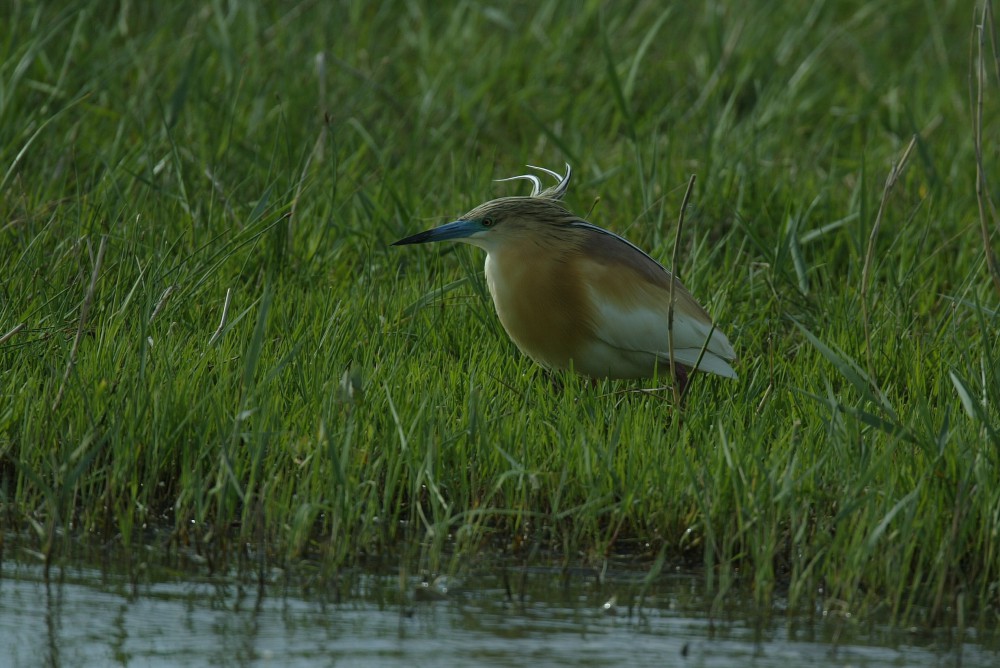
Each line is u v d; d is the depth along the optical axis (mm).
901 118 17547
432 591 7855
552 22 20328
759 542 8008
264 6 19266
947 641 7457
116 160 13906
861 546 7758
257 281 12055
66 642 7082
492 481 8797
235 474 8562
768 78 18531
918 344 10695
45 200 12820
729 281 12211
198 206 12844
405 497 8945
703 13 20922
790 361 11117
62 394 8859
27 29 16766
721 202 14031
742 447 8844
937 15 22750
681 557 8547
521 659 7023
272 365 9805
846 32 21125
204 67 16641
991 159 16141
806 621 7691
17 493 8516
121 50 17172
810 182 14930
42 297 10602
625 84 17953
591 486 8617
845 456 8484
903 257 12828
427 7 20484
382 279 12438
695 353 10594
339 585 7930
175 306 10516
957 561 7891
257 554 8211
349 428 8297
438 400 9484
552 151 16062
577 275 10445
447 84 17438
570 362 10414
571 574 8266
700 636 7422
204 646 7090
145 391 8969
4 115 14383
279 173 13453
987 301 12078
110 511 8398
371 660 6969
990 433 8328
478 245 10641
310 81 16781
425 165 15516
